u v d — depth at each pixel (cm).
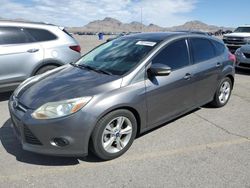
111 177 357
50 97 374
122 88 395
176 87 468
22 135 375
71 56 712
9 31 635
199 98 540
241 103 664
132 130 414
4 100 673
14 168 375
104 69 441
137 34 545
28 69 648
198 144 449
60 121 352
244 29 1806
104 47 531
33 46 655
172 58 473
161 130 496
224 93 626
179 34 515
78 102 359
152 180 352
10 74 629
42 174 362
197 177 359
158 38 489
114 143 401
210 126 521
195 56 521
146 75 425
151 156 409
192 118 558
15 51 629
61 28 722
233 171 373
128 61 442
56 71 484
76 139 359
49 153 363
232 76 629
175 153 418
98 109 365
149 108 429
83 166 381
